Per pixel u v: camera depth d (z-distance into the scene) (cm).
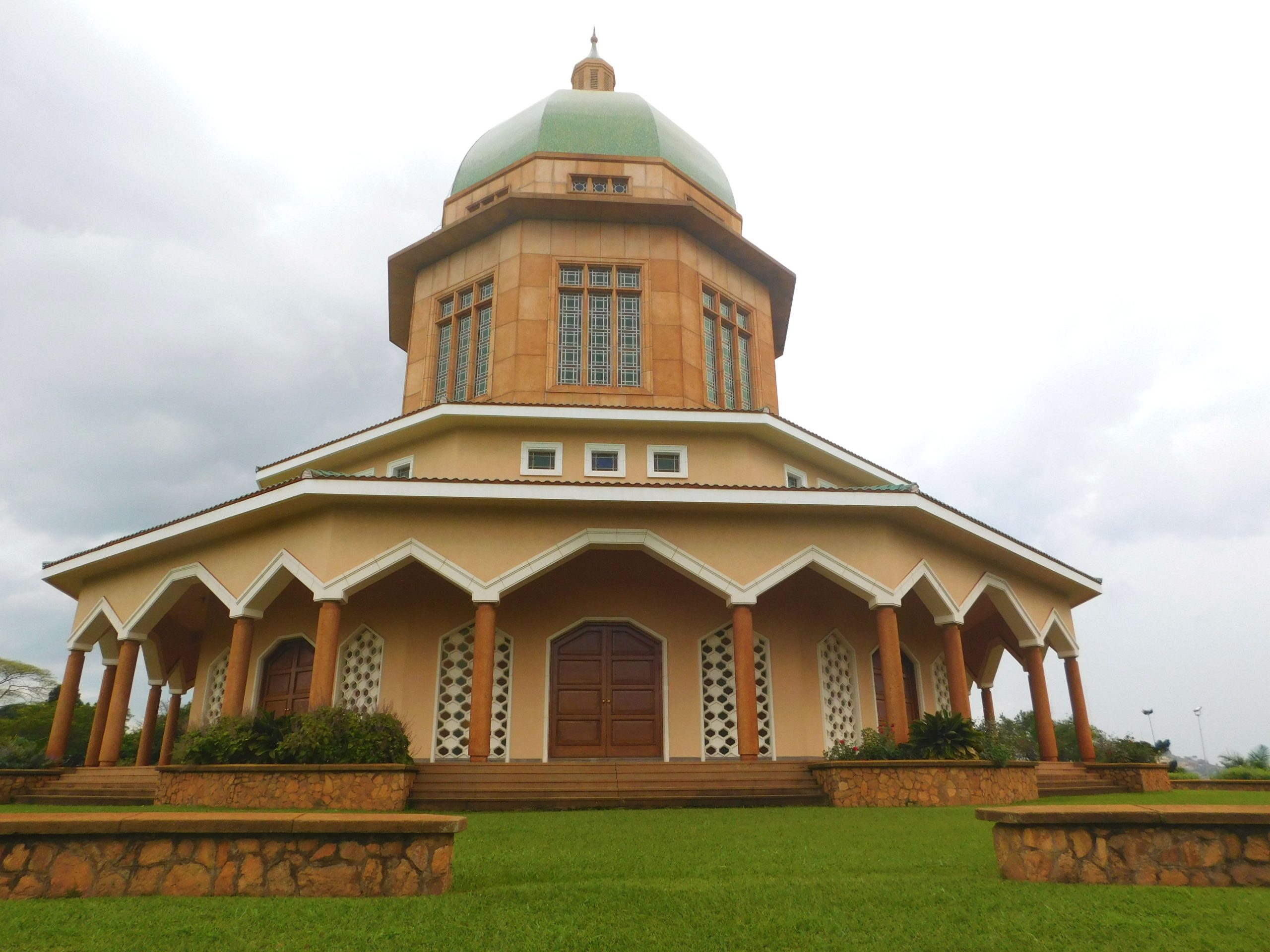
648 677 1655
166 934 448
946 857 690
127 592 1783
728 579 1484
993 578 1834
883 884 574
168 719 2211
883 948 442
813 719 1662
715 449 1772
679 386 1917
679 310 1980
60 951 425
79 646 1872
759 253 2161
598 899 534
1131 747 2003
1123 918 480
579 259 2003
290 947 434
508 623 1639
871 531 1555
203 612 2066
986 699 2345
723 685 1658
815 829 905
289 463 1861
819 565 1521
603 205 1984
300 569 1456
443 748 1571
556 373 1906
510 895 542
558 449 1747
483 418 1700
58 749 1794
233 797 1184
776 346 2545
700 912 505
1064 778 1722
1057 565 1942
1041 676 1942
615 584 1688
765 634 1689
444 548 1453
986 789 1334
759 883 587
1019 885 560
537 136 2245
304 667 1720
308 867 541
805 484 1916
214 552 1630
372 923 471
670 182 2188
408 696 1577
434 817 574
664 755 1598
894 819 1014
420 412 1714
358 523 1457
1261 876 554
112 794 1419
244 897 523
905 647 1928
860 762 1277
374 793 1166
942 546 1711
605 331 1978
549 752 1583
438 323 2089
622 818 1041
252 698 1752
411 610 1633
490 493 1433
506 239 2027
